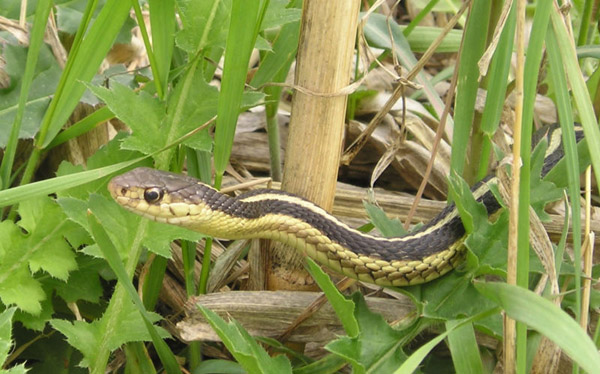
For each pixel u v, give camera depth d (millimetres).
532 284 424
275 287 446
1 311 425
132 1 423
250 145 544
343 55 420
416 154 531
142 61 525
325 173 436
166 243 429
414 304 437
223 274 457
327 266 437
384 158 461
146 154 434
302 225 434
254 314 431
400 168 537
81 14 472
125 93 431
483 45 429
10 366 438
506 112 421
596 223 469
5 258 422
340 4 415
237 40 407
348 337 395
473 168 468
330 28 417
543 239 394
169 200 428
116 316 419
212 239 464
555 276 393
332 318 433
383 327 406
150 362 423
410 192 547
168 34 430
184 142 433
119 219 429
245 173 529
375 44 486
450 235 431
